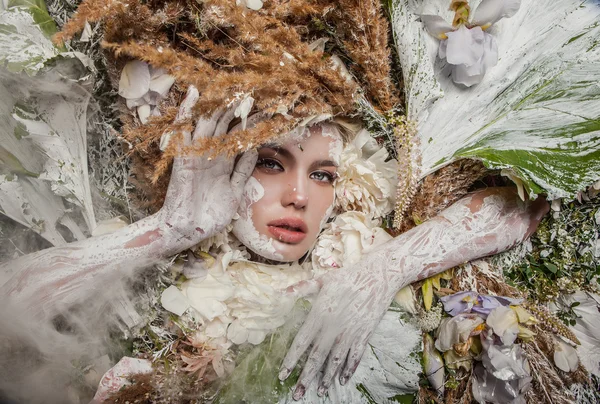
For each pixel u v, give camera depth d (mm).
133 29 583
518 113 684
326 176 667
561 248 720
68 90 618
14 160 615
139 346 632
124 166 656
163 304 611
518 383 667
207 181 595
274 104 575
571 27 685
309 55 586
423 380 675
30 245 646
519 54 685
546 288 725
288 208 640
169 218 584
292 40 586
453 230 661
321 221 670
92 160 667
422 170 676
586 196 703
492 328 642
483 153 662
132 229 588
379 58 643
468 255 664
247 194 635
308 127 627
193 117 556
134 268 601
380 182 680
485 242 666
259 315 631
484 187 720
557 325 681
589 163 646
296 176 636
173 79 591
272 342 643
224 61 604
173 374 608
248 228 645
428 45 672
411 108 672
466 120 683
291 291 645
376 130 675
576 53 683
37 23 619
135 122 619
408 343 656
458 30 653
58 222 643
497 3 634
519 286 732
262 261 694
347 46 645
